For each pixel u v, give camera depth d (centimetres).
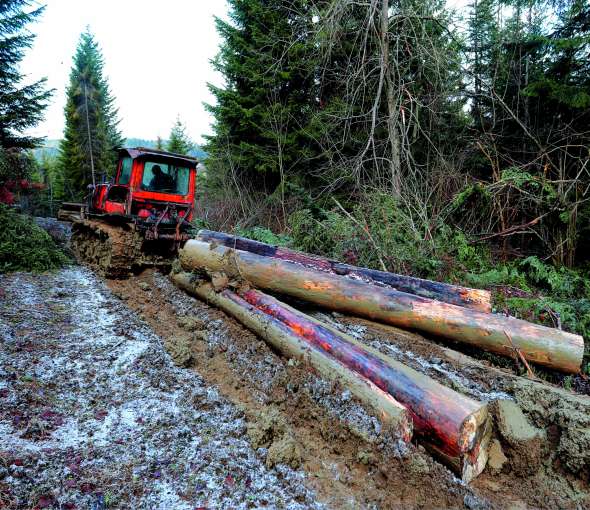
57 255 775
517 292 550
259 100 1282
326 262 525
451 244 700
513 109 889
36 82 1697
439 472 243
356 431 265
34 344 388
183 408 304
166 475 231
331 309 452
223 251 502
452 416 244
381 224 672
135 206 712
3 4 1638
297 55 1155
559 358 351
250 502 217
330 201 1021
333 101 1058
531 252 730
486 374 357
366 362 309
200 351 409
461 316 393
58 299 549
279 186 1176
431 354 388
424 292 462
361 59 966
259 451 261
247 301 452
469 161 921
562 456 252
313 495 227
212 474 235
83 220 877
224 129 1347
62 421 274
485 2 948
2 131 1634
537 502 233
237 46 1312
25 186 1499
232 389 339
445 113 936
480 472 255
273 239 833
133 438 263
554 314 462
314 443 275
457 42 909
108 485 218
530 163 739
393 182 825
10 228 746
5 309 475
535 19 870
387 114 997
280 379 335
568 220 651
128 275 689
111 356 381
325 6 1015
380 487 236
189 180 756
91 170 2927
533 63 871
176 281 603
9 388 301
